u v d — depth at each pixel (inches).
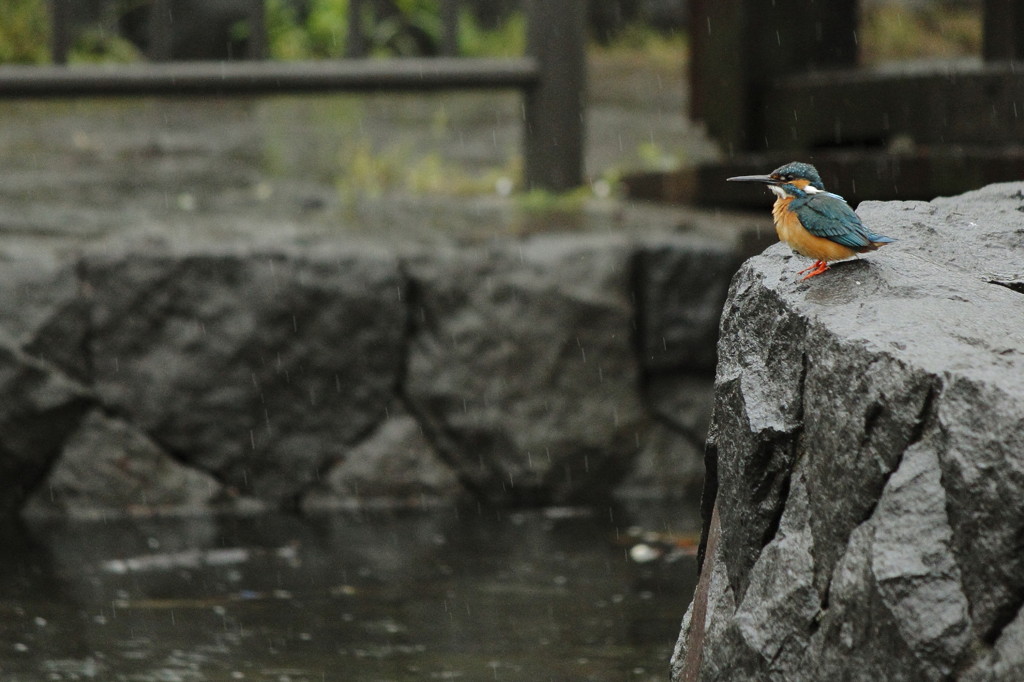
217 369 474.6
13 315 458.3
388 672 283.6
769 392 216.7
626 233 524.4
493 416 490.9
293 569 382.6
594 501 490.6
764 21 570.6
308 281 479.2
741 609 207.3
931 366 177.2
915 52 1076.5
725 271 510.9
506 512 471.5
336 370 483.5
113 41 863.1
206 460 477.4
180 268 471.5
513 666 288.0
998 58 501.0
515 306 494.6
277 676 280.1
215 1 860.6
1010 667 154.3
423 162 694.5
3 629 315.6
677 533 430.6
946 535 167.8
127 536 427.2
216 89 572.7
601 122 805.9
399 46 975.6
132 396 470.0
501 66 612.7
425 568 383.2
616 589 358.6
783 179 232.4
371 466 485.7
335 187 627.5
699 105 605.0
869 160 487.5
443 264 492.7
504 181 658.8
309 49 920.3
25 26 800.3
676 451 508.7
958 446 167.3
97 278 467.2
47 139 690.8
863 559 177.6
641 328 508.1
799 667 190.7
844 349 194.2
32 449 460.4
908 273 221.8
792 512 204.5
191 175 631.8
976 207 267.6
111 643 305.1
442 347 491.5
